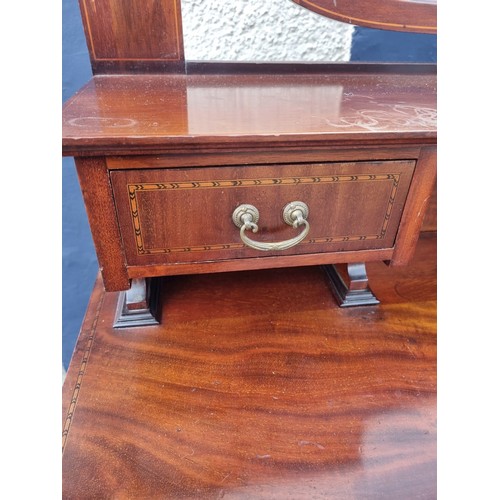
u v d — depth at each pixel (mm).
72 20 675
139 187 397
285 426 398
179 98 494
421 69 687
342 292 554
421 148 428
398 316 538
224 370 453
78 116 407
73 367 453
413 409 420
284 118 422
